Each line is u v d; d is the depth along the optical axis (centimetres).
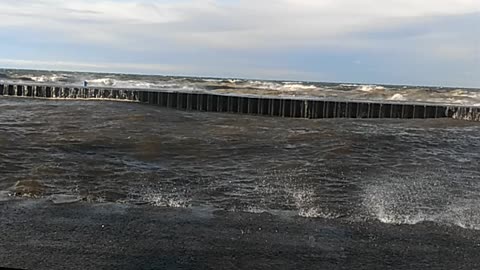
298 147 974
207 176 705
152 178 677
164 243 353
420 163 849
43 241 347
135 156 841
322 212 502
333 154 897
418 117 1977
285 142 1035
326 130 1287
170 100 2109
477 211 515
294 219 426
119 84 3997
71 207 437
